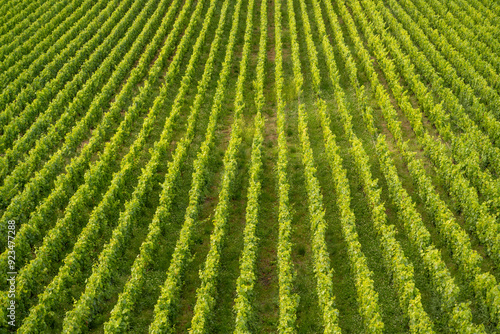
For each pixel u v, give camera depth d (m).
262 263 20.81
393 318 17.94
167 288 18.00
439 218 20.89
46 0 51.19
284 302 17.39
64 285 19.05
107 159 26.11
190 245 20.84
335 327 16.03
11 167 27.06
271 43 41.84
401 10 43.16
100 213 22.00
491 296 16.81
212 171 26.47
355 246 19.30
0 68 37.22
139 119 31.47
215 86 35.41
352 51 38.91
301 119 28.41
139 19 44.66
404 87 33.56
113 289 19.58
